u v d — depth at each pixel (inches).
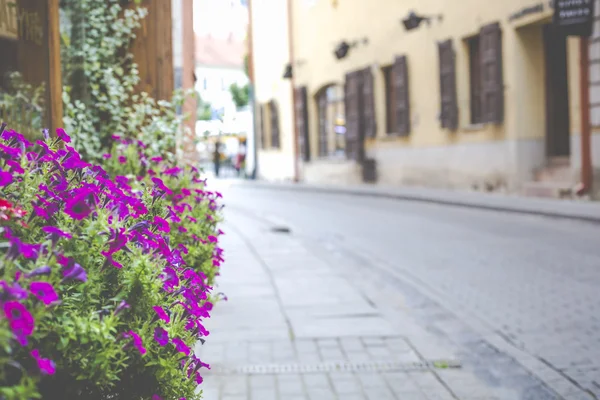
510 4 669.3
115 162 219.6
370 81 962.7
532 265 324.2
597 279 288.5
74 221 85.8
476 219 514.6
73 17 263.3
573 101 597.9
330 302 250.1
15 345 61.6
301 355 186.5
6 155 84.1
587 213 483.5
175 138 258.7
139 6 271.9
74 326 72.4
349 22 1019.9
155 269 86.4
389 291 276.8
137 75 273.9
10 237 66.6
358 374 171.3
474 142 741.9
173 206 176.4
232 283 285.9
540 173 669.9
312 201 748.0
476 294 269.3
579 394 160.7
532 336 210.1
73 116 239.0
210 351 189.2
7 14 192.1
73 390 73.9
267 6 1325.0
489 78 705.0
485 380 170.9
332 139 1119.6
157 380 84.2
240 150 1643.7
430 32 816.3
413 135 866.1
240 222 532.7
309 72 1158.3
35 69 192.4
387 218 546.0
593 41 570.6
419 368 177.0
